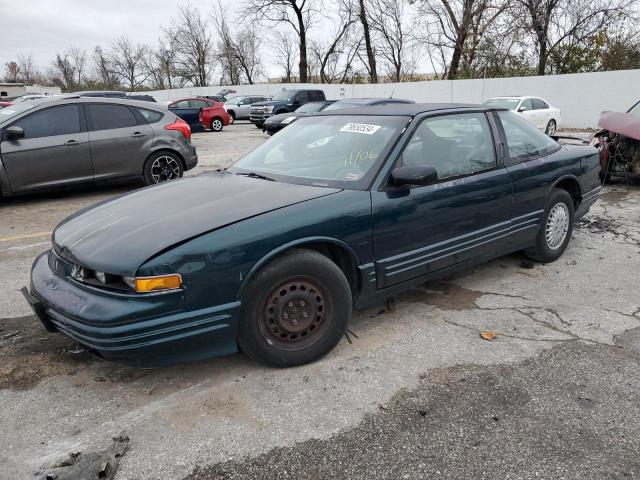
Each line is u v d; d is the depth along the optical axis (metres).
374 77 41.06
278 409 2.64
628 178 8.47
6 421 2.57
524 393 2.75
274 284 2.81
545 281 4.39
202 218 2.81
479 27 30.34
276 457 2.30
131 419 2.58
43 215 6.92
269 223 2.80
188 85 54.50
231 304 2.69
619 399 2.69
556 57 28.02
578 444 2.36
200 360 2.95
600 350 3.21
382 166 3.33
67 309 2.60
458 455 2.30
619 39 26.34
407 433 2.45
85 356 3.19
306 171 3.57
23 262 4.99
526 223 4.32
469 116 4.04
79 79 59.97
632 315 3.72
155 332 2.52
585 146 5.18
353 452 2.33
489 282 4.38
